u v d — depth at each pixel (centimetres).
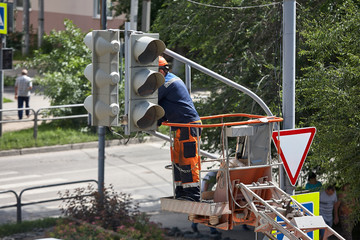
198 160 2009
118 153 6362
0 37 5603
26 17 12069
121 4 10175
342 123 2827
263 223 1934
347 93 2766
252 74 3878
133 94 1839
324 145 2834
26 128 7038
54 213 3859
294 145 2447
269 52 3897
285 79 2461
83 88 7188
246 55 3819
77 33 7612
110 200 3578
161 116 1886
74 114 7156
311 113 3522
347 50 2900
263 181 2077
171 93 2031
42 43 12144
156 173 5544
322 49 2992
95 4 12388
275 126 2905
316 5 3744
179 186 2105
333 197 3838
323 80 2828
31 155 6216
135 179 5288
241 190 1994
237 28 4028
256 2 3969
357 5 3209
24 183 5022
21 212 3750
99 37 1858
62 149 6494
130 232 3344
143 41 1811
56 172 5481
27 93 7288
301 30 3522
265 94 3694
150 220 4053
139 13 9956
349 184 3177
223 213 1938
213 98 4075
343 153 2816
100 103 1877
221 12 4044
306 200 2464
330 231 1880
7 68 5678
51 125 7175
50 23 13325
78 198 3578
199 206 1936
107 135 6675
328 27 3072
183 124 1956
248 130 1989
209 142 4022
